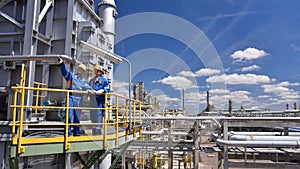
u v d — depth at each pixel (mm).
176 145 8312
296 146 6258
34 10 5473
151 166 10445
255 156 7480
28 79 4949
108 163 7688
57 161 4922
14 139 3607
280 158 7340
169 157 8180
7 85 5750
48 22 6648
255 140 6555
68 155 5004
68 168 4988
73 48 6707
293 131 8633
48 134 4090
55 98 6473
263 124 6820
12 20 5668
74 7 7055
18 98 4672
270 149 7414
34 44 5512
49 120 5652
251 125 6828
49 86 6523
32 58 4062
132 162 9805
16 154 3572
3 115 5215
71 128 4336
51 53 6637
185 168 10805
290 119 6688
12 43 5781
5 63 5703
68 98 4094
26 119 4770
